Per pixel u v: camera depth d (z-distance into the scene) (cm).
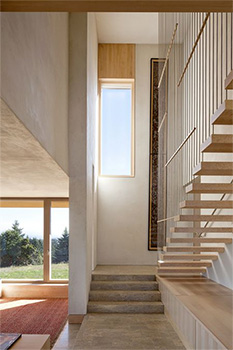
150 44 1123
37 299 948
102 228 1077
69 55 731
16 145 415
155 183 1087
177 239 681
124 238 1076
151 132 1098
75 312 722
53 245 998
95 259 1016
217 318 458
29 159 505
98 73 1106
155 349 540
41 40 414
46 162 532
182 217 622
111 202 1085
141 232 1079
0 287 966
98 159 1101
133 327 654
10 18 281
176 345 555
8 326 706
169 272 802
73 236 726
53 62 512
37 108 393
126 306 754
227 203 591
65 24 672
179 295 605
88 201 777
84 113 728
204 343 429
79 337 597
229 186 554
